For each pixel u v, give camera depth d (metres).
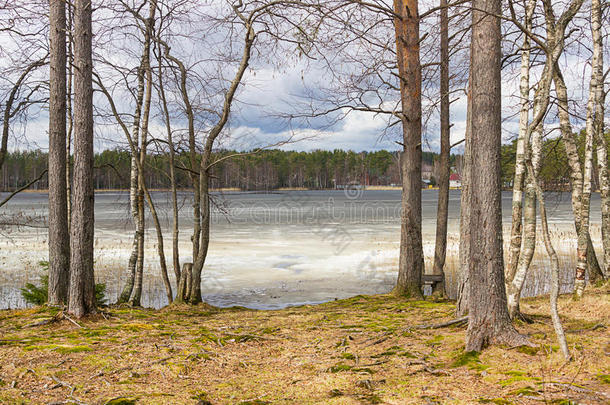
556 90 9.06
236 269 15.55
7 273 15.38
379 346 5.71
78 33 7.47
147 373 4.86
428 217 36.75
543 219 4.43
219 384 4.49
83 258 7.67
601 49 8.62
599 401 3.32
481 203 4.98
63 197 8.62
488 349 4.87
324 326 7.15
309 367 5.01
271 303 11.42
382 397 3.86
